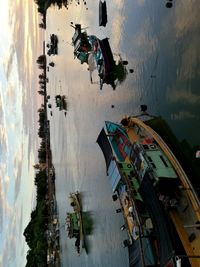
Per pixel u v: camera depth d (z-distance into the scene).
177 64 20.92
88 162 33.66
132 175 21.95
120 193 23.12
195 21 19.75
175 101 20.69
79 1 39.12
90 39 32.38
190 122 19.11
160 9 23.36
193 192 17.41
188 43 20.09
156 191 18.31
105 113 30.36
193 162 18.47
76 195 34.91
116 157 23.69
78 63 38.38
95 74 32.84
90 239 30.88
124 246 23.31
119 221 26.44
